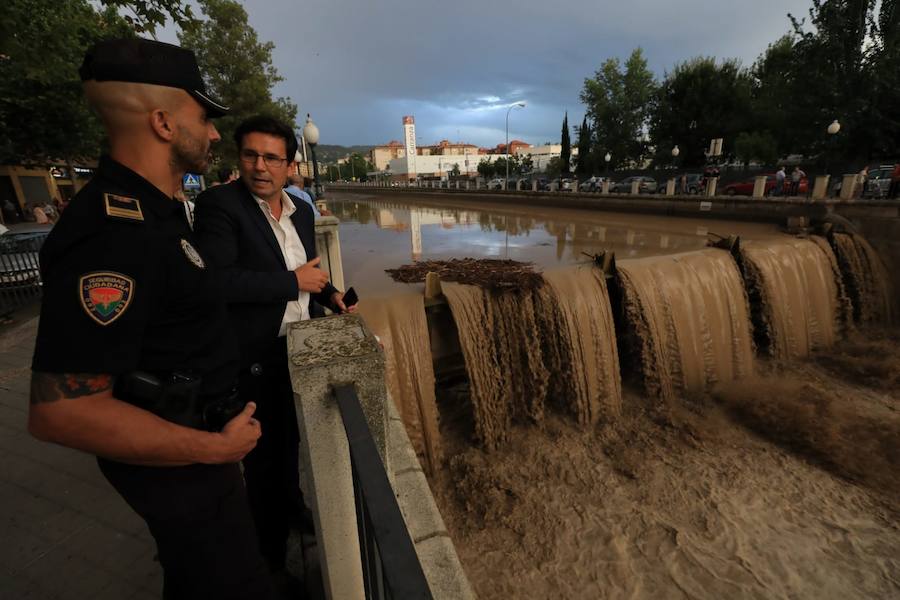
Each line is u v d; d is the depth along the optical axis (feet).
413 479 5.47
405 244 38.17
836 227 36.60
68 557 8.25
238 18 76.33
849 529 18.98
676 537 18.52
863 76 71.92
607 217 55.26
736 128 103.81
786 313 30.66
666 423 25.22
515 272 24.63
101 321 3.35
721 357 28.30
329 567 5.11
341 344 4.69
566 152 168.14
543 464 22.20
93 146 36.19
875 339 33.86
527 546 18.24
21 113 28.96
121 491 4.16
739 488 20.97
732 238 29.84
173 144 4.09
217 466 4.54
